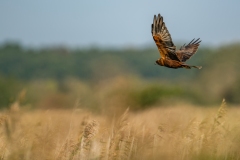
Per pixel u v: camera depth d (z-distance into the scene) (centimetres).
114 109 3106
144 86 9038
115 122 2733
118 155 2514
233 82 15450
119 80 7381
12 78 12519
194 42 2348
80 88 10544
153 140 2638
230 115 3206
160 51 2019
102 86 7575
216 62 16950
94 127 2544
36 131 2630
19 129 2509
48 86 14388
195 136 2703
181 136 2672
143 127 2700
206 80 16238
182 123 2848
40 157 2438
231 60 16750
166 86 10081
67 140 2553
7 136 2438
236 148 2702
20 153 2375
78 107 2850
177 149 2611
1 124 2467
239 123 2869
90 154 2511
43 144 2508
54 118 2859
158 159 2559
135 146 2573
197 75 17900
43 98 8712
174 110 3173
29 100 9994
